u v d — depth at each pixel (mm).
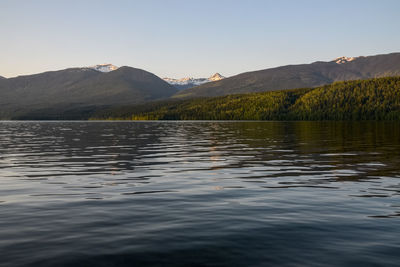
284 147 44812
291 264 9438
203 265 9414
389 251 10289
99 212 14695
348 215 14133
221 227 12633
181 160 32531
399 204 15922
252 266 9328
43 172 25688
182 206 15688
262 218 13758
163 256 10008
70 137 69812
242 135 73688
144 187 20109
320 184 20844
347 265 9359
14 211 14844
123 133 85688
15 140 61000
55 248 10578
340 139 59375
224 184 20969
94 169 27156
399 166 27922
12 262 9547
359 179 22375
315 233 11922
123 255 10070
